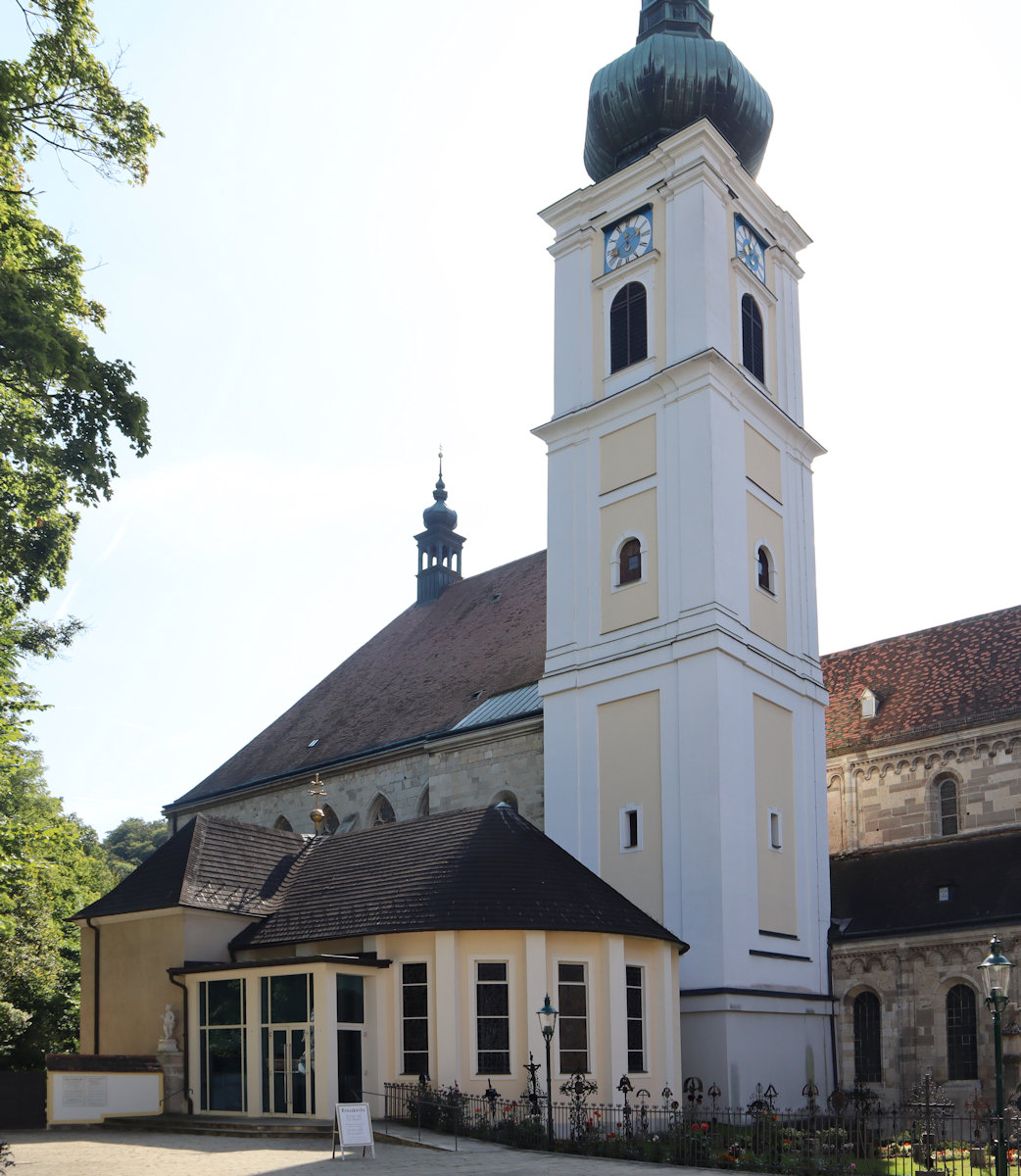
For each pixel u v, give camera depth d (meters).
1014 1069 36.19
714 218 45.38
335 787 53.84
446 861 32.50
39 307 25.06
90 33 26.47
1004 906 38.50
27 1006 47.16
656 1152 25.67
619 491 44.75
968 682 49.50
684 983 37.97
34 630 34.84
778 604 44.72
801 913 41.75
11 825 32.72
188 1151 24.59
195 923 34.00
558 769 43.53
